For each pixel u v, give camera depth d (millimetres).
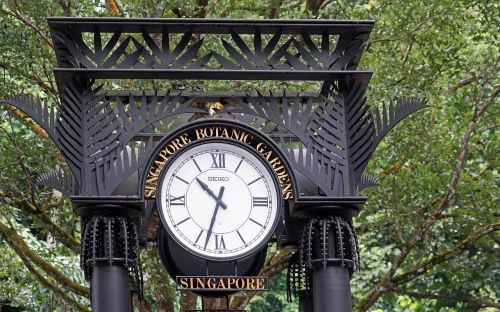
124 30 10195
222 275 10484
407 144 18016
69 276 20297
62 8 17531
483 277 19922
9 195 17703
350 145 10211
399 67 18141
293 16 18062
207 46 17234
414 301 23922
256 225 9828
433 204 18500
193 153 9891
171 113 10094
